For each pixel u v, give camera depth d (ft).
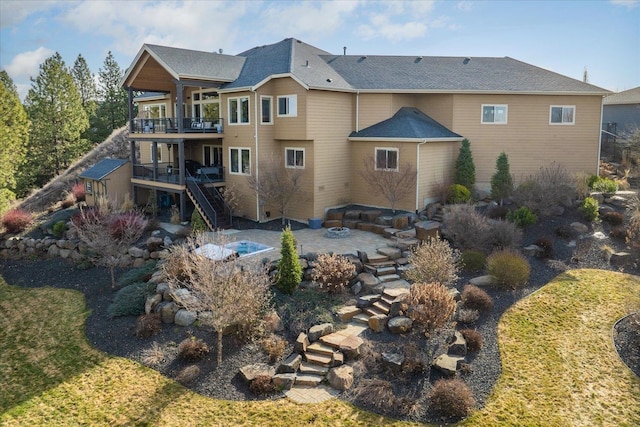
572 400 37.47
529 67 95.61
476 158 88.48
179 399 38.55
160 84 95.61
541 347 43.86
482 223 62.44
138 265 67.00
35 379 43.47
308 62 86.38
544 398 37.58
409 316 46.37
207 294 41.39
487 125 87.66
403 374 39.75
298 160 81.35
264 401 37.86
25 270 73.31
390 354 41.50
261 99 80.18
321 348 43.11
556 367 41.22
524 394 37.96
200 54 89.04
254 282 44.98
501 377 39.78
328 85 79.36
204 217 78.59
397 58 98.43
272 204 79.41
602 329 46.91
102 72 181.88
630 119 117.60
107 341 48.08
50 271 70.95
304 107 77.15
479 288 53.57
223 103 86.22
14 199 131.44
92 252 69.62
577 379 39.88
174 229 76.89
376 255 59.98
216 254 48.85
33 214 100.07
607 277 57.82
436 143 81.30
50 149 147.54
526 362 41.73
